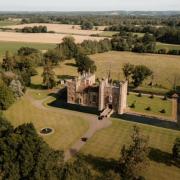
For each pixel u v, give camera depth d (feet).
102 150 294.46
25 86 512.63
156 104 447.01
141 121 376.89
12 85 447.83
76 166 205.77
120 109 399.65
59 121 370.32
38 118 378.53
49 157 214.90
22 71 568.00
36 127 348.79
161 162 276.21
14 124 355.36
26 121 366.84
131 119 382.83
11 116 382.83
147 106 435.94
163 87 547.90
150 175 253.44
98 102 416.26
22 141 225.35
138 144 241.55
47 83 509.76
